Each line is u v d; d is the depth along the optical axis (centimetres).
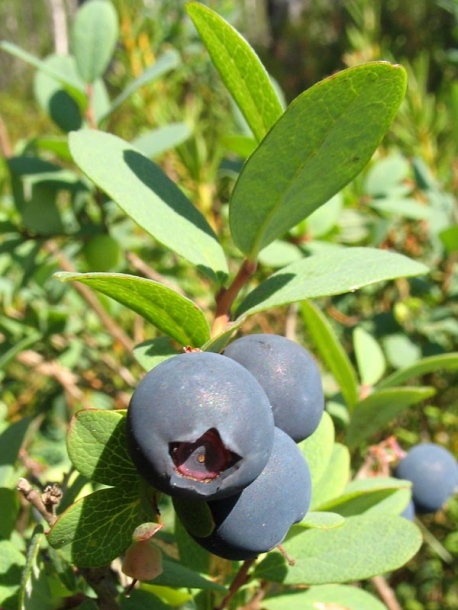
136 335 16
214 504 5
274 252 11
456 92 17
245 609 8
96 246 12
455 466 10
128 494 5
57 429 15
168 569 6
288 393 6
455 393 16
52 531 5
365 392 10
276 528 5
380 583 12
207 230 7
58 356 15
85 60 12
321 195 6
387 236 16
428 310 16
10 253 14
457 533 14
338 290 6
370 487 7
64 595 7
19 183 13
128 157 7
